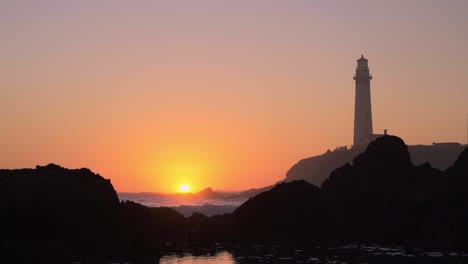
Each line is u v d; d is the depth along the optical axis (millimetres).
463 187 118000
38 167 99812
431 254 94062
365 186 130625
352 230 122062
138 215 101188
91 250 89562
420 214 117688
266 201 128125
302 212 126500
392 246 105125
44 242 87000
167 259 90438
